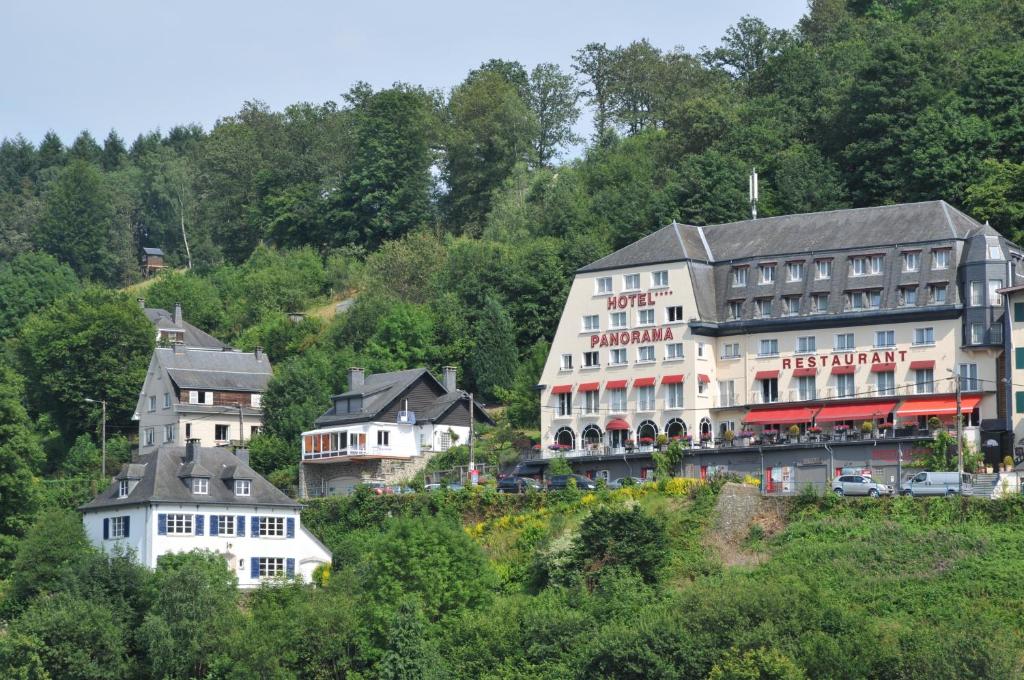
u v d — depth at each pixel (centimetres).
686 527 11675
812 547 11062
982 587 10175
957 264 14288
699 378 14862
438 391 16500
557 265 18912
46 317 19888
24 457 13825
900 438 13462
